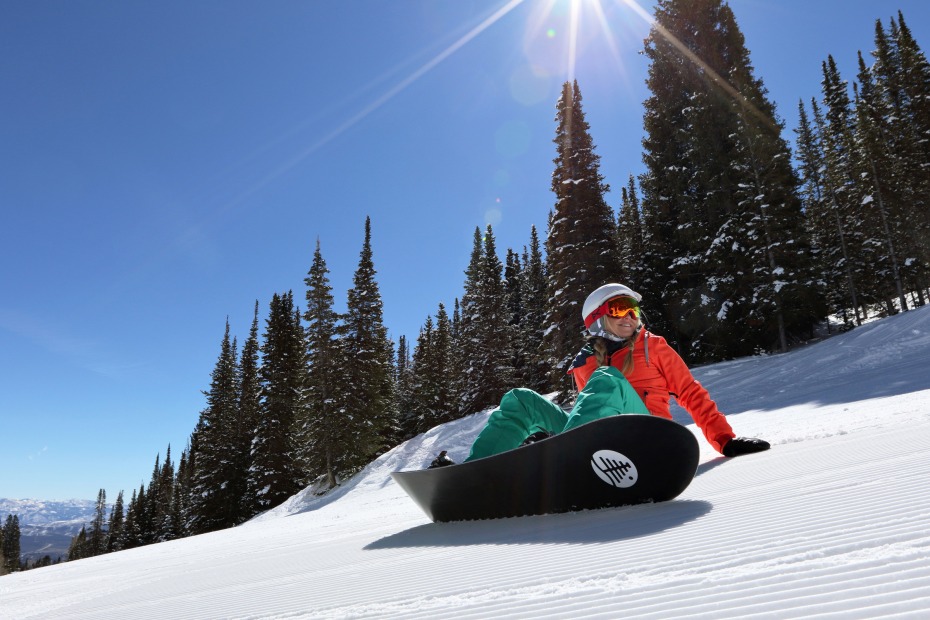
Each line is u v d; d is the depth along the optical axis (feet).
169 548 21.48
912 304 97.40
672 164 80.48
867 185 87.56
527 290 130.72
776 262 65.72
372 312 97.30
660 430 5.72
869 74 107.96
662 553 3.63
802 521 3.77
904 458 5.62
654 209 82.74
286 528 21.76
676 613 2.38
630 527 4.84
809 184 105.19
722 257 68.44
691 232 72.43
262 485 104.73
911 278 85.35
